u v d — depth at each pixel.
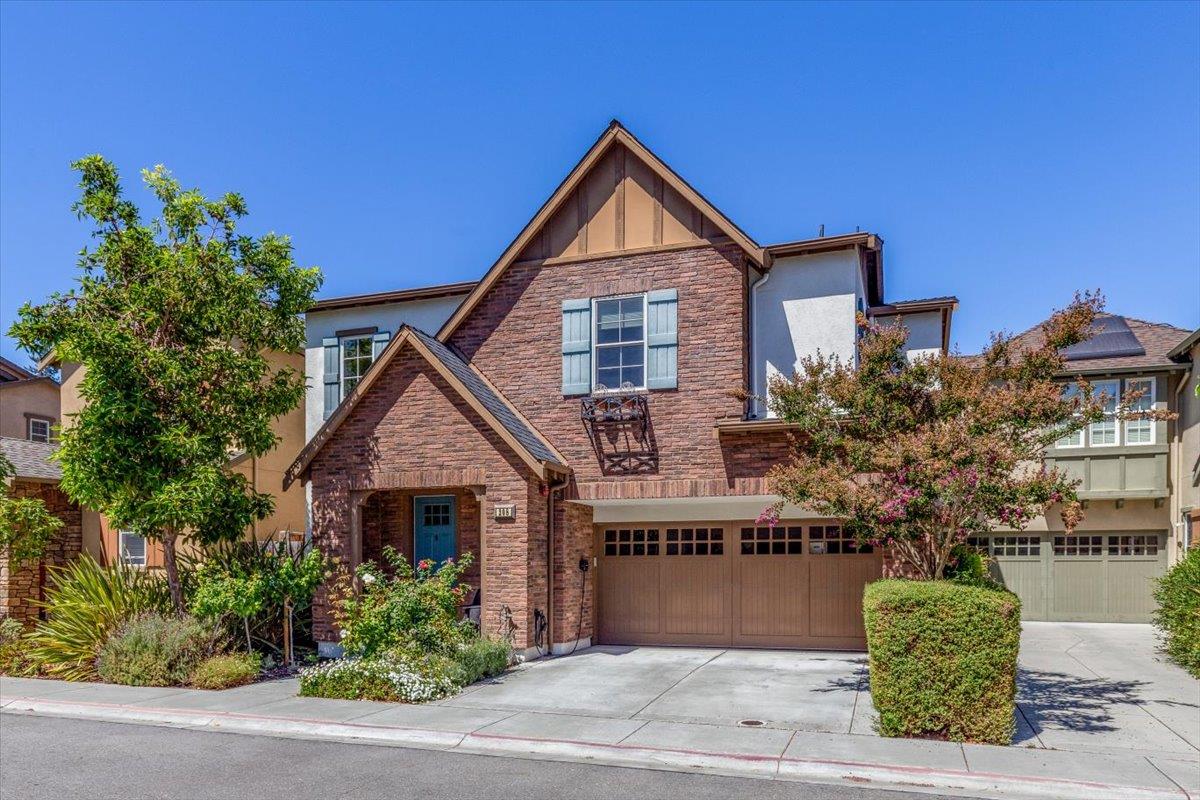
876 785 8.12
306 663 14.76
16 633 15.62
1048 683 12.64
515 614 14.53
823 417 11.61
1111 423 21.16
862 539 11.41
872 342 11.52
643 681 12.84
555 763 8.92
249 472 20.97
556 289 16.62
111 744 9.86
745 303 15.55
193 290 14.46
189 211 14.74
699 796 7.77
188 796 7.86
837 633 15.88
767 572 16.36
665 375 15.60
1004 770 8.18
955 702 9.32
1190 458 19.78
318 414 19.89
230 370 14.70
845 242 15.45
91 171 14.52
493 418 14.72
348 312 20.03
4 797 7.87
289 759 9.12
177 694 12.40
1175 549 20.47
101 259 14.54
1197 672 13.09
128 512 13.93
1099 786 7.76
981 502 10.18
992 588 10.25
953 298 18.72
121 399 13.58
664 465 15.42
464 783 8.19
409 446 15.47
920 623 9.52
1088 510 21.50
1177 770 8.20
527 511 14.67
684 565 16.80
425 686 11.77
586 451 15.93
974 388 10.70
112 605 14.62
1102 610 21.38
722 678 13.07
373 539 17.89
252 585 13.74
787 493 11.26
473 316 17.19
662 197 16.12
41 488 18.80
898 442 10.70
